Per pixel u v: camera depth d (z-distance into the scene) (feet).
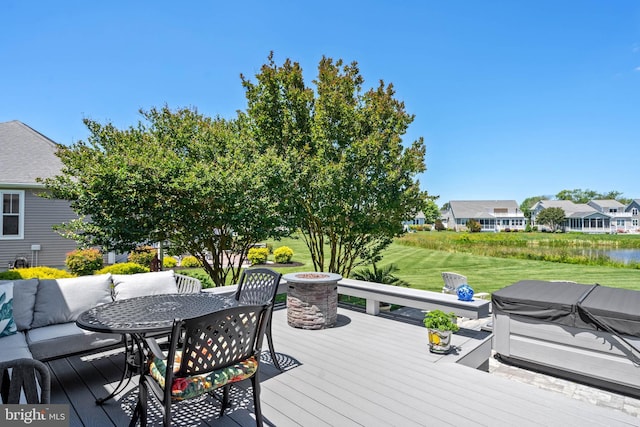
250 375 6.86
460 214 167.73
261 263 47.26
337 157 21.17
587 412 7.75
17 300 10.06
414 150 23.00
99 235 18.47
